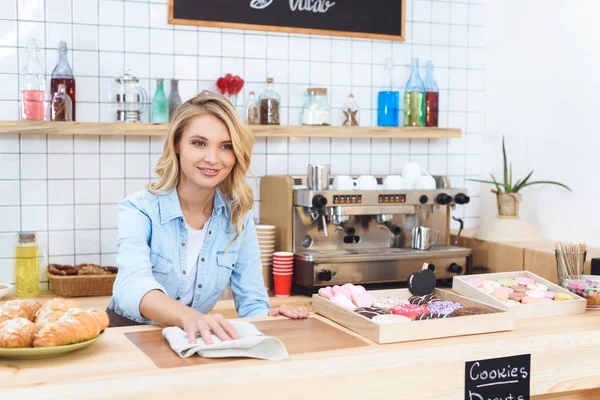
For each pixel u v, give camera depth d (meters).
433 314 1.80
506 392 1.70
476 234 3.51
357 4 3.62
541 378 1.74
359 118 3.68
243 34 3.44
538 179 3.48
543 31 3.44
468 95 3.90
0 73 3.07
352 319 1.79
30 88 3.03
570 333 1.79
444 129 3.64
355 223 3.35
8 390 1.29
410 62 3.76
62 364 1.45
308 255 3.09
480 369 1.66
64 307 1.66
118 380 1.35
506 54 3.72
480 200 3.94
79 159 3.21
